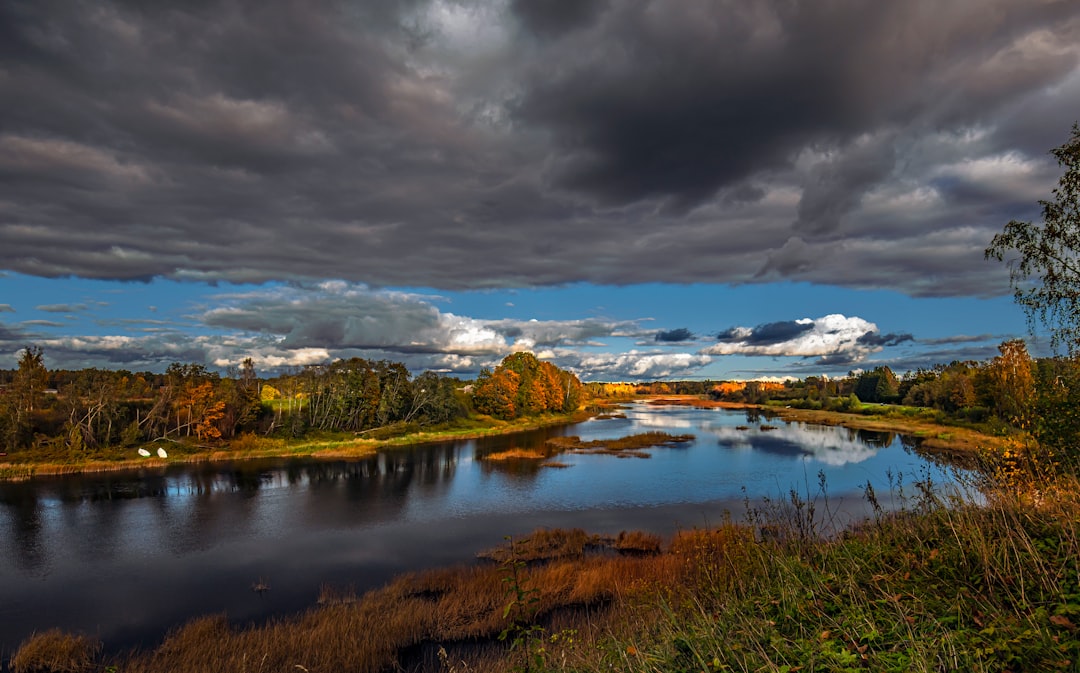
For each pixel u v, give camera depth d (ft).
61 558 72.38
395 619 46.91
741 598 23.58
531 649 21.74
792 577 22.25
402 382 258.78
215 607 55.47
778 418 331.57
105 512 98.37
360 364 249.14
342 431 225.56
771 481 116.26
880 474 114.42
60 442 161.07
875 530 25.81
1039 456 29.55
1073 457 28.37
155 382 239.09
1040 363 37.37
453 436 229.04
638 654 18.33
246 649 42.50
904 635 15.92
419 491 114.73
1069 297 36.91
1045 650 13.66
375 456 171.32
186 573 65.98
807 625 18.56
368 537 80.74
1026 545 18.02
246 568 67.46
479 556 70.08
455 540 78.28
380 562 69.05
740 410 444.55
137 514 96.63
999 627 15.29
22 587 61.93
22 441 159.94
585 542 73.46
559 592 52.54
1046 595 16.61
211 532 84.53
